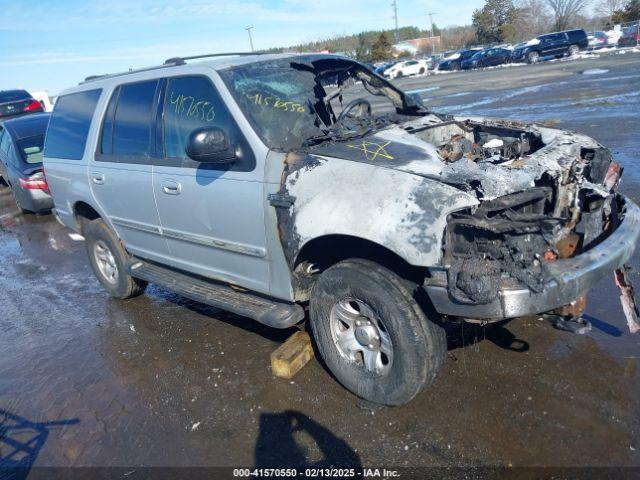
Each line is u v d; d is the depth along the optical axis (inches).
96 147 192.9
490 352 147.6
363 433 124.4
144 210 175.3
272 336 173.9
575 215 131.4
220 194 144.6
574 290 109.7
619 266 121.6
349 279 124.7
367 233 114.1
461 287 107.1
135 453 128.5
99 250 217.8
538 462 109.6
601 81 718.5
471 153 150.0
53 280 262.5
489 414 124.6
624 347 143.1
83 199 203.5
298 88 159.0
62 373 170.6
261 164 135.6
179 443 129.8
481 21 2411.4
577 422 118.7
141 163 171.2
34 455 132.6
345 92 181.5
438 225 108.2
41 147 397.4
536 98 641.0
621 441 112.1
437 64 1788.9
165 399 147.9
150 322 197.0
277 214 132.0
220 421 135.7
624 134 371.2
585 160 139.6
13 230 376.8
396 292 118.6
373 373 130.5
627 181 268.4
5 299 245.3
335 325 136.0
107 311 214.1
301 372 150.9
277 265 138.2
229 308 152.8
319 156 129.1
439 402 130.7
